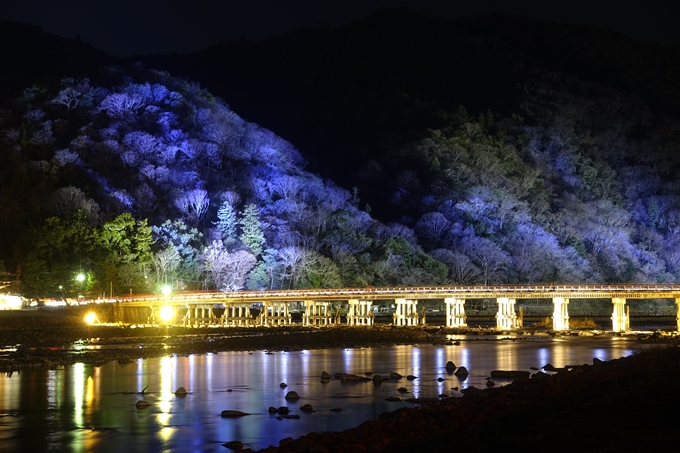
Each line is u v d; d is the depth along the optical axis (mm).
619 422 32156
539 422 33469
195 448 37375
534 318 170875
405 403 48500
